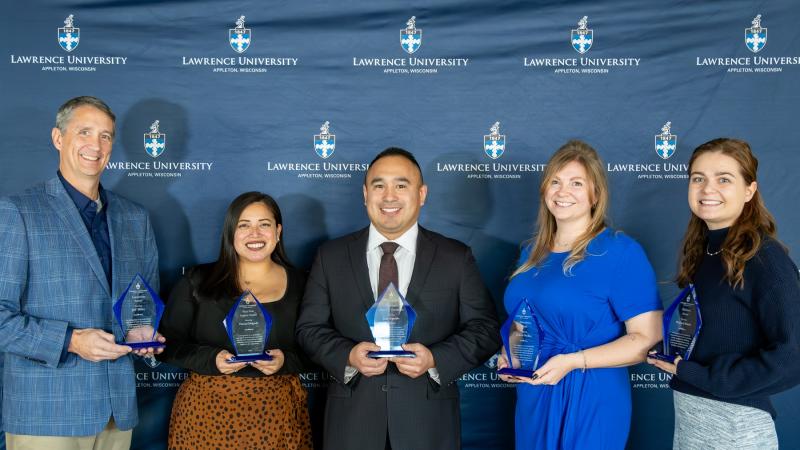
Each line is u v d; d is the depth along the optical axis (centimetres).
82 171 226
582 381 210
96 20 303
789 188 300
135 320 228
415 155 305
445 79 304
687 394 201
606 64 302
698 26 301
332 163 306
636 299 209
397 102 304
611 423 210
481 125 304
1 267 215
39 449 221
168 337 242
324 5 304
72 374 223
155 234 305
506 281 304
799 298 180
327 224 305
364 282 232
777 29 300
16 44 302
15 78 302
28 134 302
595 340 212
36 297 221
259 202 247
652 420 302
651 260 302
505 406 304
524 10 303
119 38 303
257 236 241
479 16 303
